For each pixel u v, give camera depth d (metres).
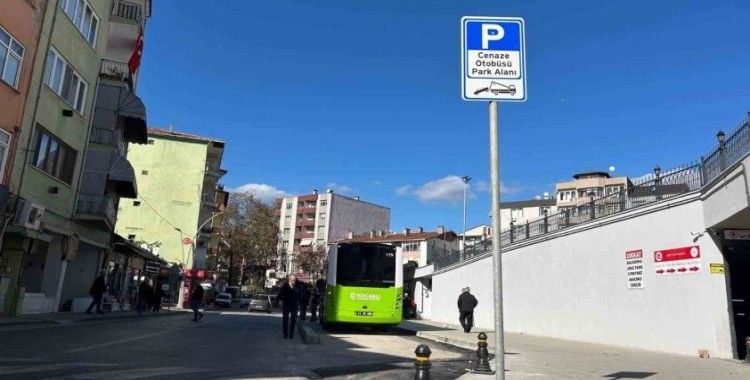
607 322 19.03
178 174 62.47
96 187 26.92
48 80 22.00
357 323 22.70
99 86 27.81
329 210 121.00
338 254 22.94
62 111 23.59
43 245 25.06
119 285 37.34
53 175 23.53
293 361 11.71
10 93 19.12
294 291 18.47
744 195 12.21
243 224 80.44
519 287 27.02
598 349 16.70
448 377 10.49
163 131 64.62
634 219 17.95
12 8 18.69
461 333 22.48
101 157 27.27
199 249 63.44
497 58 5.37
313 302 31.41
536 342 19.31
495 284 5.09
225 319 32.12
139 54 30.77
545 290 24.08
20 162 20.17
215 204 67.00
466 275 37.41
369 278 22.70
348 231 123.44
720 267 14.34
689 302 15.13
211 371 9.60
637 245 17.69
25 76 20.02
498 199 5.23
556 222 23.97
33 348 11.73
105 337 15.30
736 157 12.85
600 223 19.92
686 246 15.41
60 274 25.42
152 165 62.09
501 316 5.05
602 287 19.55
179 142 63.28
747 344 13.38
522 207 109.69
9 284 20.55
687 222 15.41
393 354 14.28
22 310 21.23
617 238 18.86
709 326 14.34
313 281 101.75
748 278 14.74
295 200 128.75
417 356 6.65
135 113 28.34
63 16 22.73
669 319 15.90
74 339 14.23
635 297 17.61
